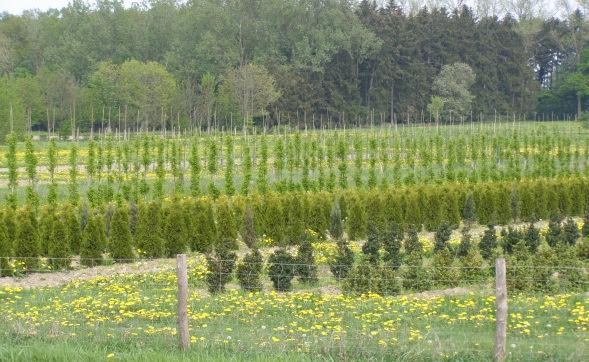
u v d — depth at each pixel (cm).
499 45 9725
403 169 5194
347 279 1880
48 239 2384
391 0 10144
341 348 1312
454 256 2238
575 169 4622
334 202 3025
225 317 1627
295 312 1661
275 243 2877
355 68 9188
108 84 7694
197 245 2688
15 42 10650
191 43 9338
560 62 11169
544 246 2464
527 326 1503
